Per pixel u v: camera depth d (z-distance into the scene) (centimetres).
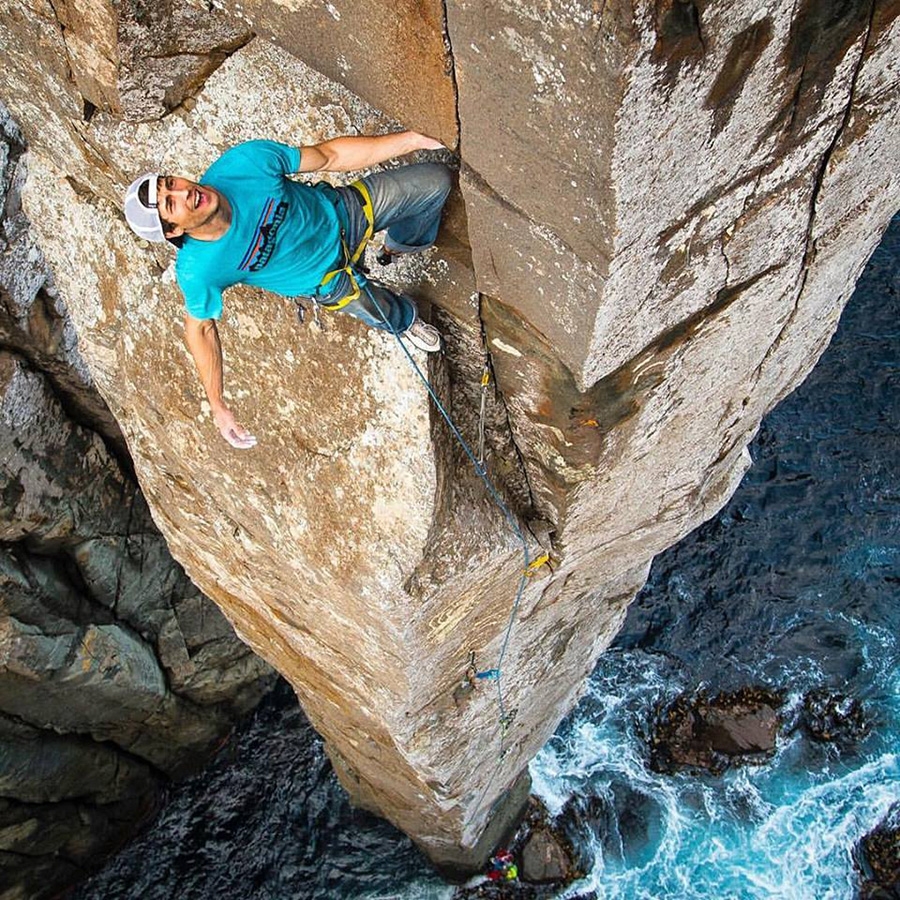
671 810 1297
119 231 582
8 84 546
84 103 516
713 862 1262
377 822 1348
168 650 1279
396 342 479
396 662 649
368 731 852
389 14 352
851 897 1227
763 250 453
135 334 621
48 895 1311
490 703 794
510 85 336
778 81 353
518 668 788
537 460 561
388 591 573
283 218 372
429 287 475
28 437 1002
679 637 1409
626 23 285
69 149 563
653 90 313
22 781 1162
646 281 409
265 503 617
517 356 484
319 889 1316
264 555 670
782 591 1417
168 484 727
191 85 474
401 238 436
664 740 1348
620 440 529
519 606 683
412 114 387
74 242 615
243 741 1441
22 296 913
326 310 490
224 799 1405
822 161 425
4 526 1020
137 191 347
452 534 556
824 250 493
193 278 377
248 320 533
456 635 652
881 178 467
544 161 355
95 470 1095
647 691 1380
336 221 389
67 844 1275
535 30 310
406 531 546
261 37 426
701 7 297
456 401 525
